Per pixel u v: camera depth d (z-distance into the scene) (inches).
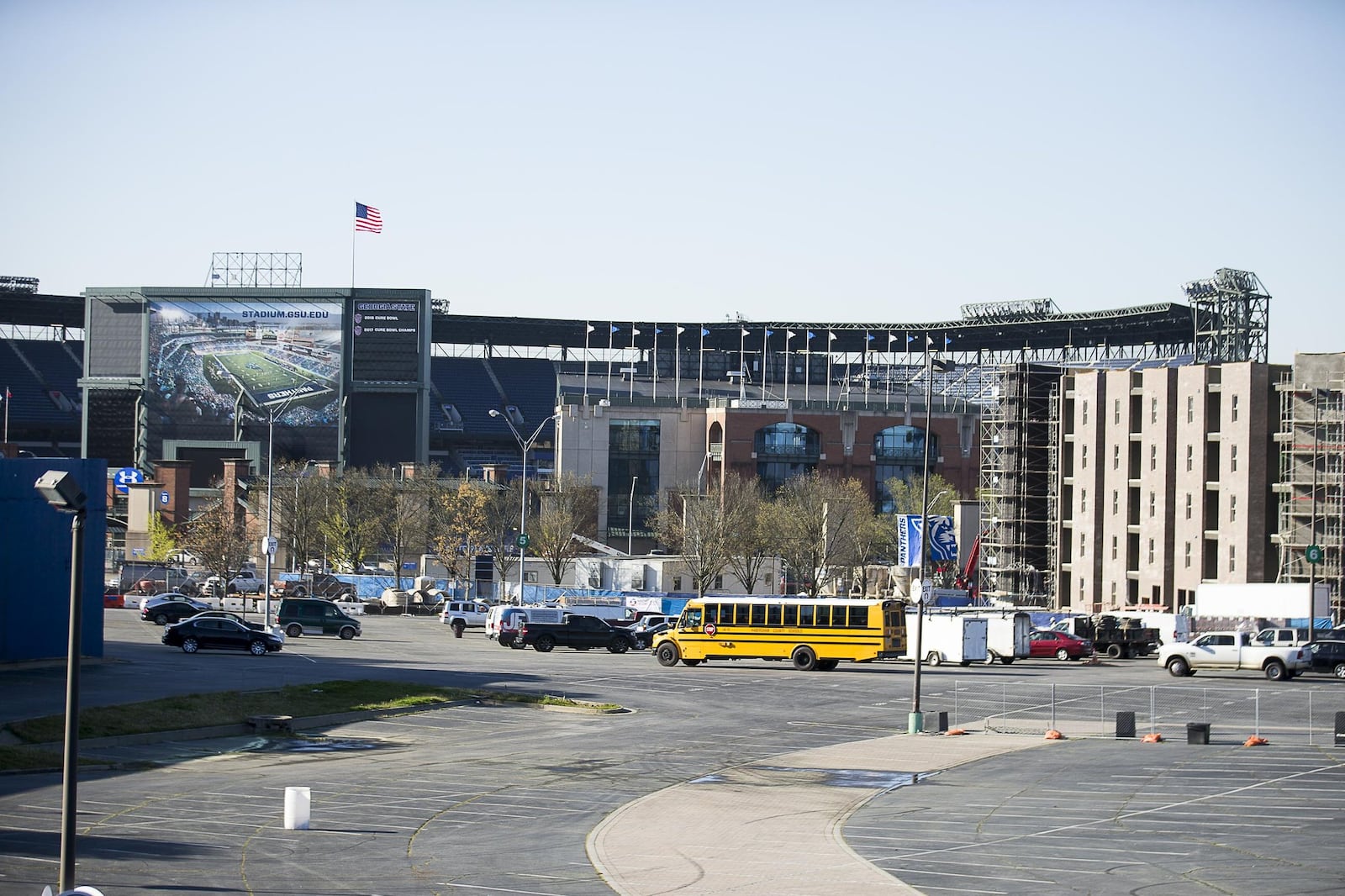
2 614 2760.8
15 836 1258.0
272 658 3203.7
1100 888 1123.9
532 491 6845.5
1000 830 1405.0
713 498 6176.2
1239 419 4854.8
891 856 1279.5
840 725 2341.3
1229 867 1208.2
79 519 992.2
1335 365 4680.1
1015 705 2679.6
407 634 4495.6
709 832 1401.3
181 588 6038.4
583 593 5797.2
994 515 5910.4
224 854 1224.2
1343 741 2071.9
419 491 6692.9
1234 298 6879.9
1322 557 4490.7
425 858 1241.4
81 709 2036.2
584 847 1314.0
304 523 6481.3
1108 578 5378.9
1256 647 3361.2
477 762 1871.3
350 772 1754.4
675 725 2295.8
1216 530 4965.6
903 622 3459.6
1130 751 2017.7
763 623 3410.4
